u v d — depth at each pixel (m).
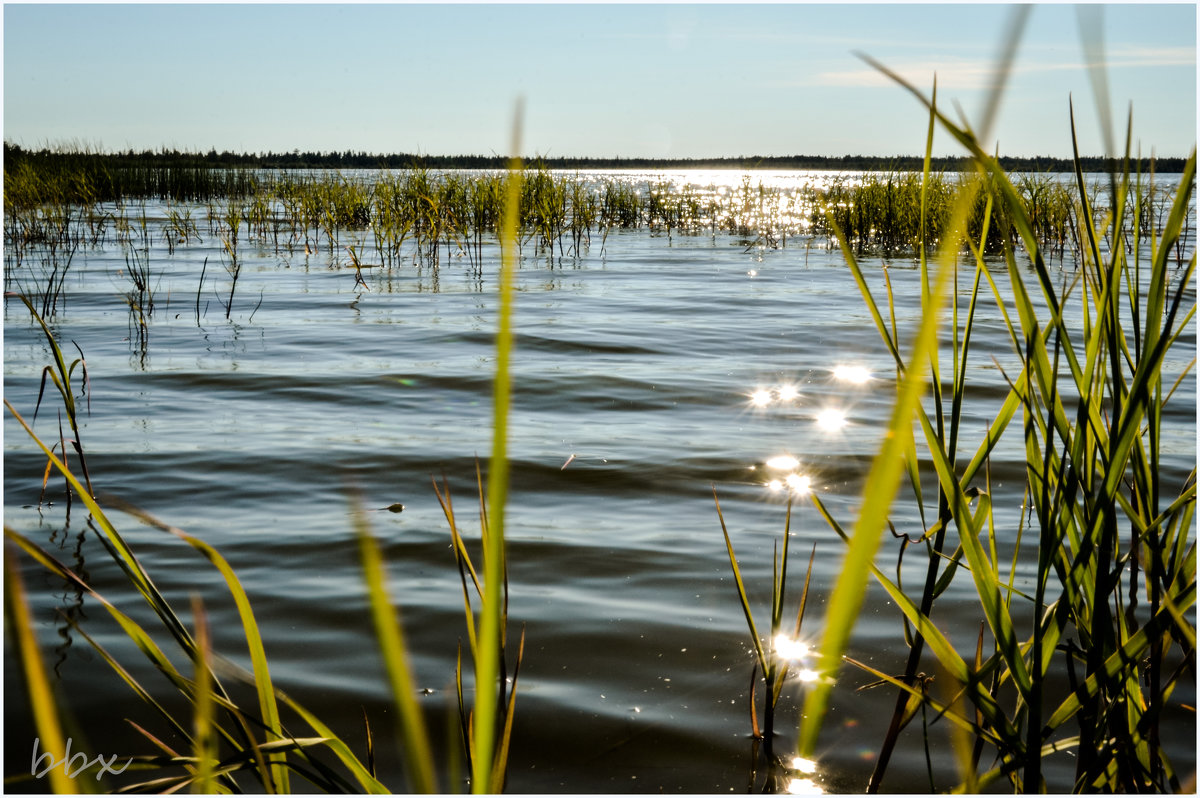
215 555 1.08
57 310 7.93
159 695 2.26
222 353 6.30
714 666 2.41
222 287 9.34
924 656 2.42
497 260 11.93
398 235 12.41
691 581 2.92
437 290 9.22
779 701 2.24
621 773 1.96
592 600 2.79
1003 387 5.38
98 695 2.25
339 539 3.24
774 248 14.00
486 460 4.12
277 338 6.80
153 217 18.27
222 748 2.02
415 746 0.65
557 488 3.79
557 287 9.48
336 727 2.13
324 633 2.58
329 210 16.02
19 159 19.47
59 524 3.35
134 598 2.79
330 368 5.88
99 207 19.84
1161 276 1.26
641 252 13.30
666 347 6.59
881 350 6.53
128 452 4.19
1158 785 1.53
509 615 2.68
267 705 1.23
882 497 0.52
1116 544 1.50
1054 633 1.44
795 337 6.99
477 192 14.22
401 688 0.66
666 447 4.33
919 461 4.05
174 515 3.46
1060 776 1.88
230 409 4.97
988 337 6.90
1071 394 5.07
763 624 2.63
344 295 8.87
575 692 2.28
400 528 3.34
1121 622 1.59
